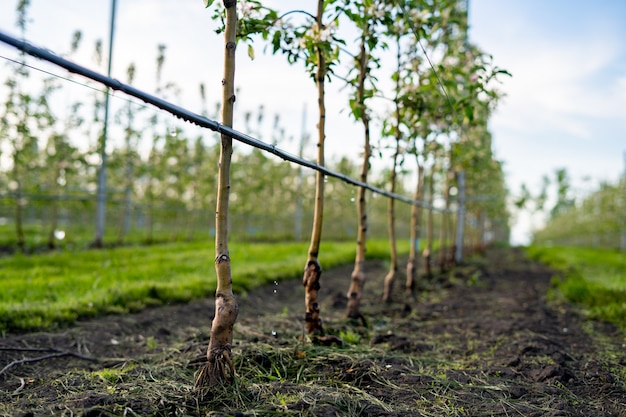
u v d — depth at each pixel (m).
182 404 2.98
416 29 6.24
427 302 8.16
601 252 27.27
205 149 18.11
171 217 18.56
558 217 50.09
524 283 11.11
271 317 6.00
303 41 4.57
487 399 3.46
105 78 2.05
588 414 3.29
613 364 4.58
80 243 14.27
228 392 3.12
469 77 6.32
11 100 11.50
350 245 19.06
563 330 6.06
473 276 10.62
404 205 26.91
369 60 5.68
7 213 24.56
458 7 9.87
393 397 3.41
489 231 30.27
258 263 10.95
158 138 15.52
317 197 4.81
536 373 4.10
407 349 4.82
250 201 22.02
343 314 6.64
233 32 3.21
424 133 8.01
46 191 14.51
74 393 3.25
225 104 3.20
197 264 10.02
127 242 16.05
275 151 3.15
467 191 15.39
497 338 5.36
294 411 2.89
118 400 2.96
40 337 4.98
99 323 5.66
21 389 3.56
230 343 3.27
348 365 3.92
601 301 7.67
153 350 4.83
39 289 6.69
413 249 8.84
